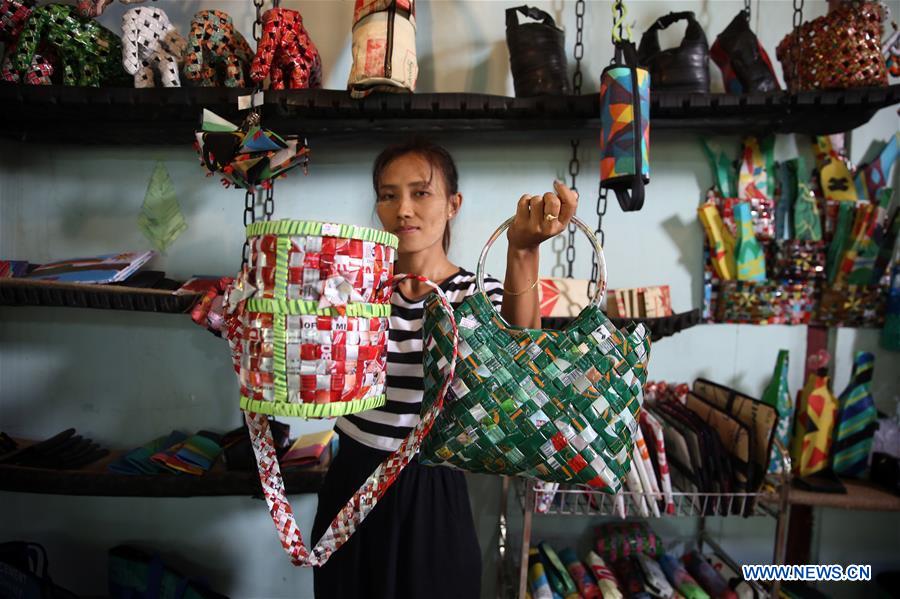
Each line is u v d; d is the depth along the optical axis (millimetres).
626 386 580
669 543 1337
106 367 1317
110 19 1247
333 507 806
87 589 1336
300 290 494
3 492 1319
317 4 1256
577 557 1301
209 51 1034
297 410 491
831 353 1301
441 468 789
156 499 1335
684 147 1294
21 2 1029
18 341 1303
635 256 1307
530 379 564
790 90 1105
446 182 836
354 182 1291
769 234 1226
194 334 1320
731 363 1309
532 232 571
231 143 940
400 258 831
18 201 1271
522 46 1085
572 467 561
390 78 948
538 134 1193
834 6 1083
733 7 1273
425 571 752
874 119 1295
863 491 1109
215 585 1348
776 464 1177
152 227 1294
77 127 1150
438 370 564
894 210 1306
